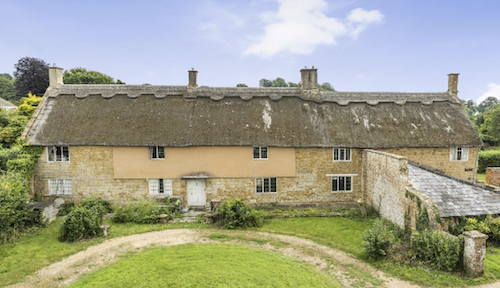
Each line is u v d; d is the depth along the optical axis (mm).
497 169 24484
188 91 28609
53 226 21078
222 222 21469
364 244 16344
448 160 26484
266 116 26516
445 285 13234
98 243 18391
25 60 63562
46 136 24688
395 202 19969
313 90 29578
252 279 13875
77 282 13844
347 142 25203
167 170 25094
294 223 21859
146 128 25219
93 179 25188
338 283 13844
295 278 14094
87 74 62844
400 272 14438
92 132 24859
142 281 13711
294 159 25344
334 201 25969
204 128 25391
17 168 23453
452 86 30797
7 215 18391
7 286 13688
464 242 14000
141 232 20188
